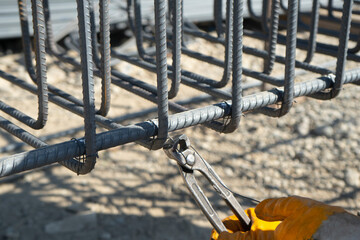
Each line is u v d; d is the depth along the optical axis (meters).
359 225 1.09
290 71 1.52
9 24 6.28
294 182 3.90
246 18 7.89
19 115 1.71
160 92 1.28
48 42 2.58
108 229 3.32
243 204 3.59
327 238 1.09
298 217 1.18
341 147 4.37
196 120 1.40
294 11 1.45
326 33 2.91
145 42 6.69
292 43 1.48
